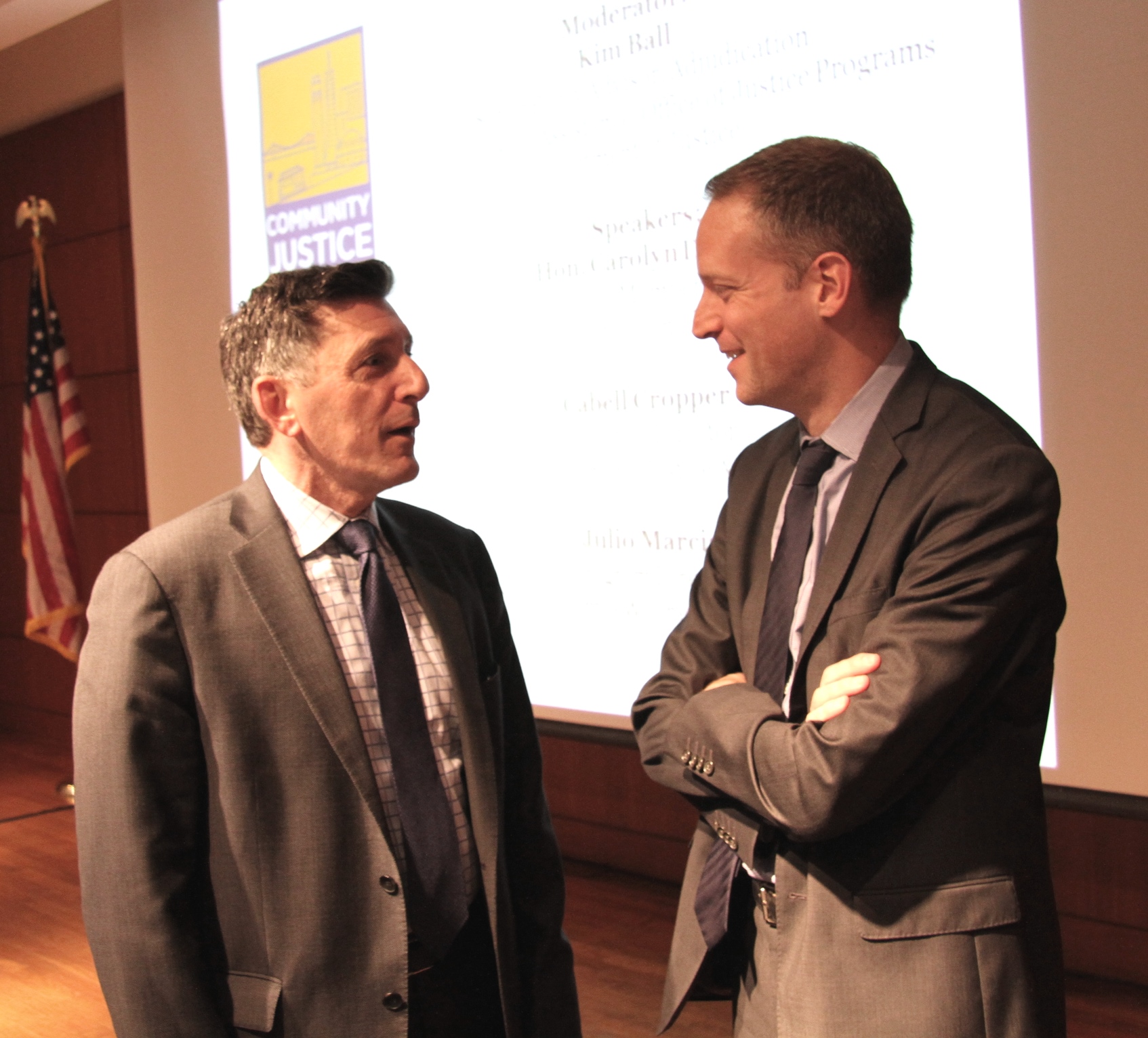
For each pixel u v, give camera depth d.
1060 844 2.61
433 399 3.29
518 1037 1.30
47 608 4.60
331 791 1.21
